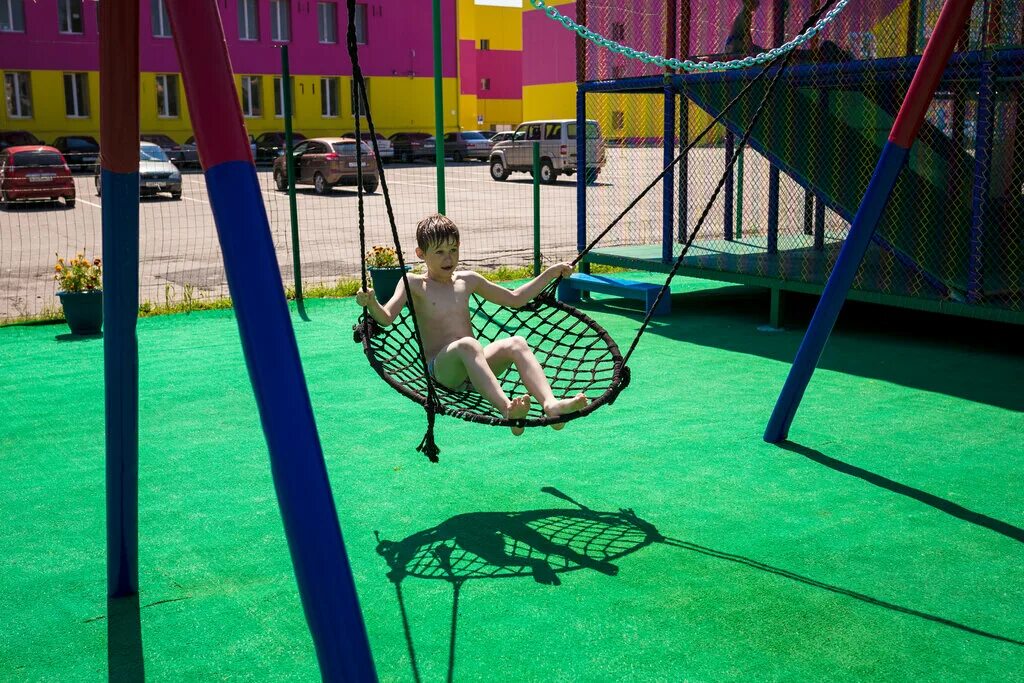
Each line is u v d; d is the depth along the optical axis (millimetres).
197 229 17266
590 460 5203
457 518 4406
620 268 12625
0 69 35312
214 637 3359
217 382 6941
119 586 3666
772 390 6625
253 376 2311
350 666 2238
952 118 9203
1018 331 8555
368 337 4211
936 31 4848
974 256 7387
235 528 4324
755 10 9438
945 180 9242
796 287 8547
